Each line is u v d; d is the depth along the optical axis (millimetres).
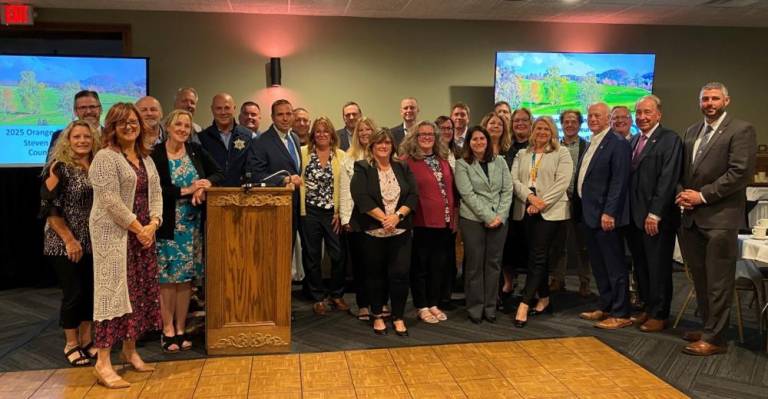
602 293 3996
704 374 3039
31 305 4457
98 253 2738
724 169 3285
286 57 5910
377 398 2717
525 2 5492
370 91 6062
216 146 4324
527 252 4164
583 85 6172
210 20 5773
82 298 3117
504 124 4422
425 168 3834
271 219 3273
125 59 5438
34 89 5270
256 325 3293
